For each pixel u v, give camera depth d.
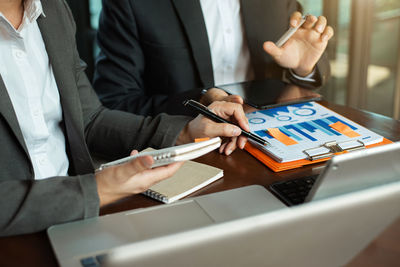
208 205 0.87
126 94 1.83
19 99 1.14
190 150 0.81
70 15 1.28
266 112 1.35
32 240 0.78
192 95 1.52
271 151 1.09
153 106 1.71
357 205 0.56
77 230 0.79
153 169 0.88
